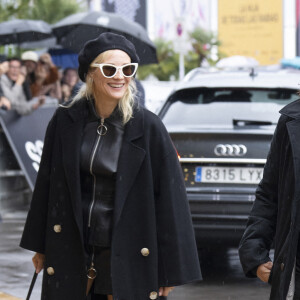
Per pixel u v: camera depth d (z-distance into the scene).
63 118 4.49
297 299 4.10
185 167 8.16
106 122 4.44
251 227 4.47
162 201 4.37
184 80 9.71
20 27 19.27
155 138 4.41
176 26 28.00
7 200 14.14
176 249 4.32
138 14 72.19
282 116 4.32
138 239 4.32
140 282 4.29
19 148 13.62
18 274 8.61
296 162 4.07
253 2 81.56
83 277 4.34
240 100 9.06
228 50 83.00
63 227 4.37
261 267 4.36
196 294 7.75
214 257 9.80
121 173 4.32
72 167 4.35
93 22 18.58
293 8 80.88
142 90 12.45
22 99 13.84
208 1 82.25
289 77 9.57
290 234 4.02
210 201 8.02
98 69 4.43
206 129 8.36
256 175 8.09
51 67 15.88
